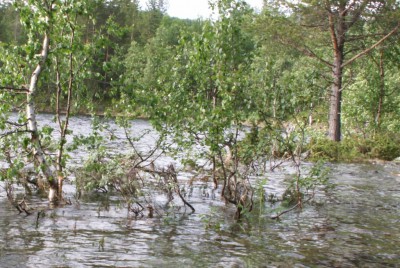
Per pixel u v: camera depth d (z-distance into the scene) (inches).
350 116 1259.2
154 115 482.3
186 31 501.4
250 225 409.4
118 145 953.5
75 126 1355.8
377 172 820.0
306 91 489.4
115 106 474.6
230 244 351.3
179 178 622.5
